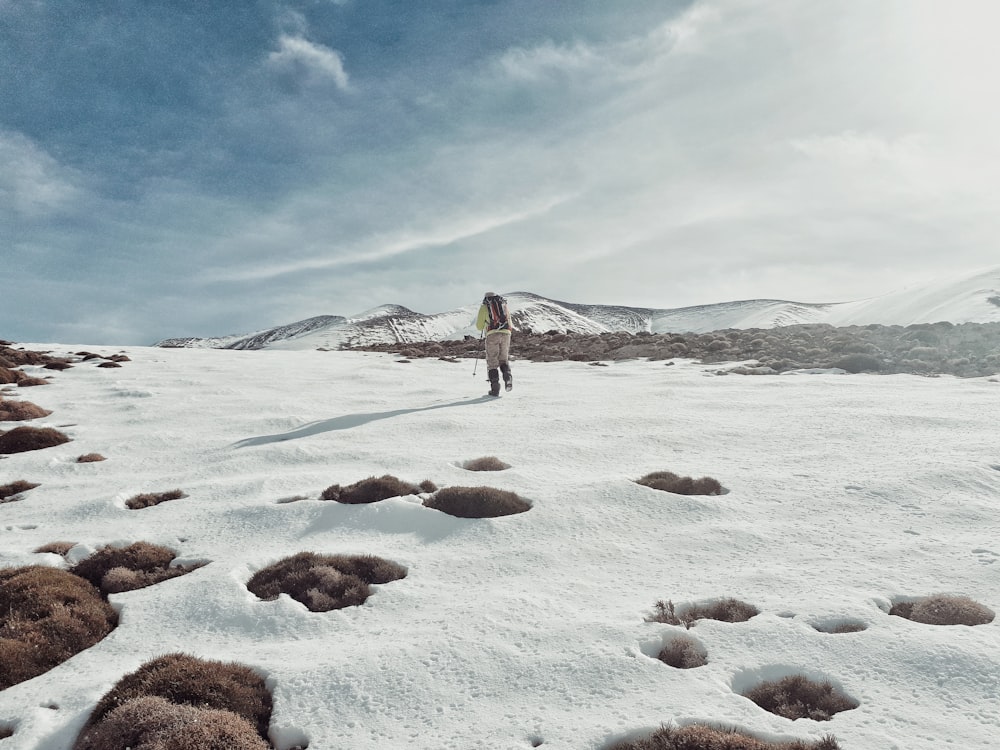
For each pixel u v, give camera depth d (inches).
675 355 1320.1
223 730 197.8
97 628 291.3
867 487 398.9
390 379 1072.8
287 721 208.7
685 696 205.2
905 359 1070.4
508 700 211.5
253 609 293.6
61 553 375.9
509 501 408.2
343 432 652.1
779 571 298.0
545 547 346.0
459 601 289.0
